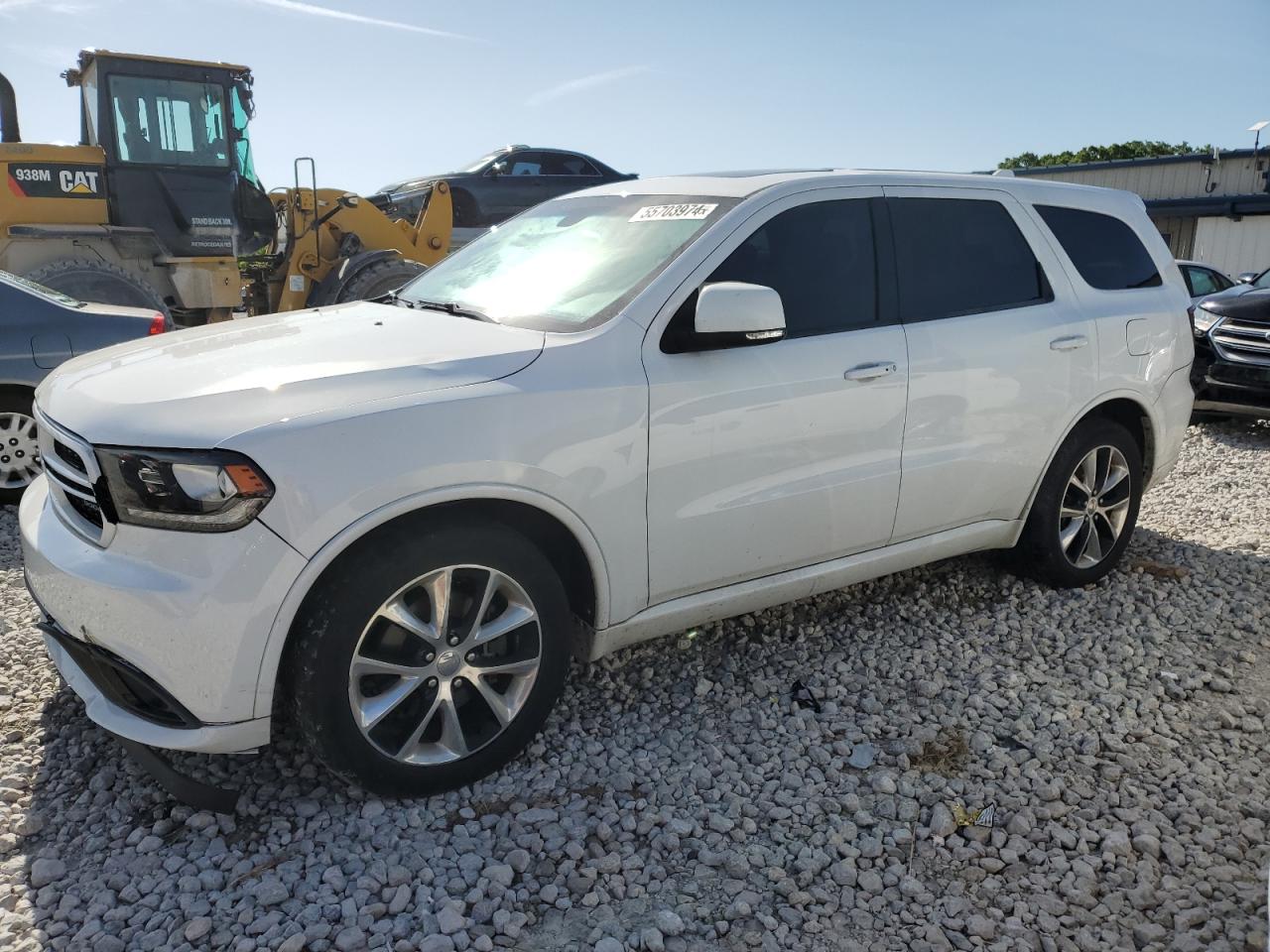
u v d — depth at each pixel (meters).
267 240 10.48
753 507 3.43
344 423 2.65
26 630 4.05
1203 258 24.86
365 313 3.70
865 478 3.70
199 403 2.66
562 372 3.02
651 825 2.91
